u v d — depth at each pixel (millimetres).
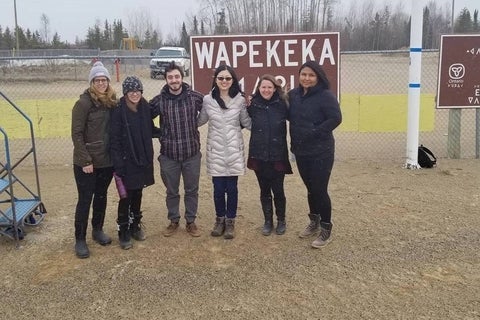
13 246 4961
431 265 4414
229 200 5004
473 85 7988
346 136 10570
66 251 4824
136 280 4219
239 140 4875
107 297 3957
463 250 4711
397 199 6242
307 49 7523
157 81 20516
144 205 6188
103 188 4773
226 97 4805
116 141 4496
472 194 6383
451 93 8000
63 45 68125
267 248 4828
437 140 9891
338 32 7473
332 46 7508
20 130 8305
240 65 7566
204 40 7508
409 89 7469
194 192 5039
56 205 6207
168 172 4887
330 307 3744
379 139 10188
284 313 3674
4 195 6590
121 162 4539
